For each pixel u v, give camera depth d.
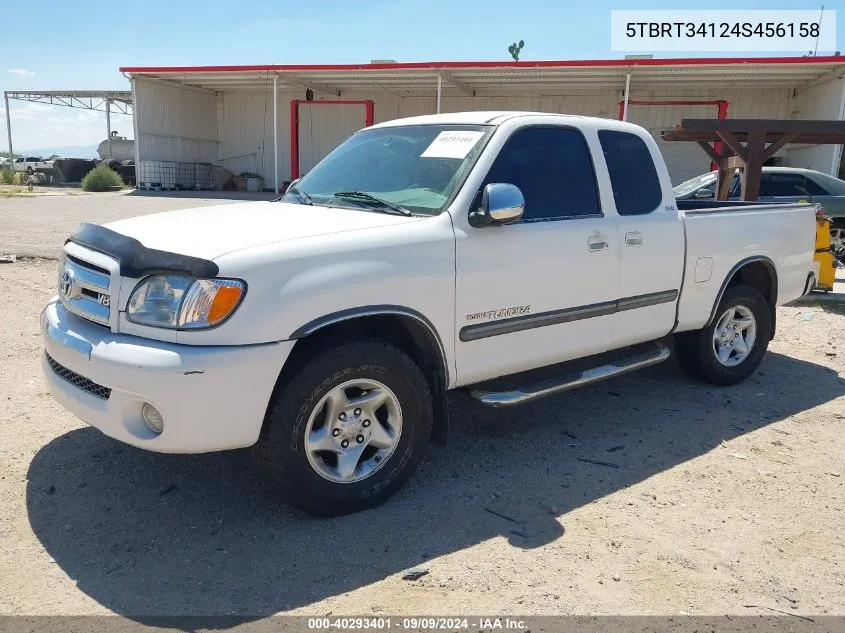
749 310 5.84
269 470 3.37
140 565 3.15
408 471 3.79
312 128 34.28
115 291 3.28
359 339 3.53
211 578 3.07
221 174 34.44
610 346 4.78
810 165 24.47
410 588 3.03
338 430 3.52
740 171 10.13
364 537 3.42
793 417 5.24
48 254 10.80
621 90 29.27
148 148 32.09
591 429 4.91
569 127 4.55
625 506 3.81
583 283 4.45
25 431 4.51
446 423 3.96
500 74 26.02
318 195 4.47
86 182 31.97
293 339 3.24
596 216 4.57
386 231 3.61
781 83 26.70
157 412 3.15
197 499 3.74
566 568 3.21
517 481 4.08
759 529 3.61
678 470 4.29
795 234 6.09
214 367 3.06
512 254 4.05
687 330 5.38
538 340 4.30
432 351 3.85
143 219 3.99
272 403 3.31
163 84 32.31
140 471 4.03
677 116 29.53
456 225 3.84
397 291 3.57
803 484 4.13
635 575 3.18
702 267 5.27
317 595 2.97
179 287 3.15
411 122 4.79
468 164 4.06
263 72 28.39
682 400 5.55
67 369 3.51
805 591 3.10
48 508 3.61
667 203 5.06
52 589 2.96
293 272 3.26
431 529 3.52
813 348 7.27
